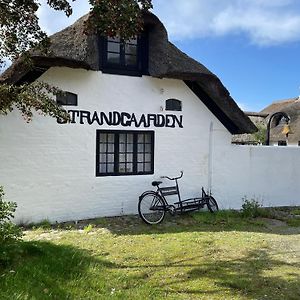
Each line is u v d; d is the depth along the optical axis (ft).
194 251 25.30
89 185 36.27
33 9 23.91
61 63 32.96
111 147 37.65
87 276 19.22
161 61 37.27
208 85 39.73
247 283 19.61
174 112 40.52
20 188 33.37
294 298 17.88
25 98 25.45
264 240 28.78
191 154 41.45
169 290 18.48
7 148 32.86
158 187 37.93
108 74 37.17
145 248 25.80
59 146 34.88
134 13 21.58
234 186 43.65
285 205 46.34
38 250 22.66
